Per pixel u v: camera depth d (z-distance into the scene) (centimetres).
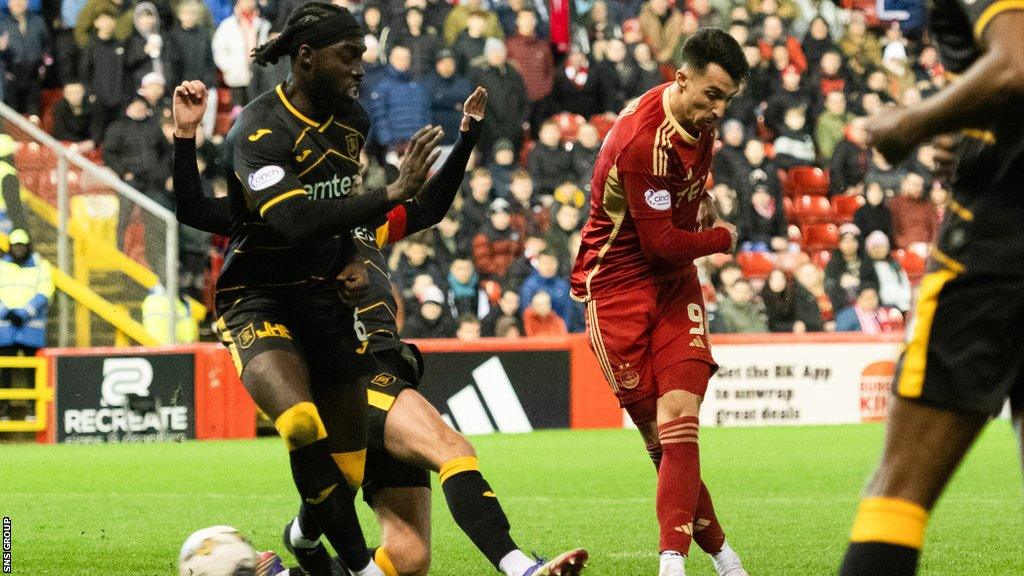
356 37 921
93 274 2995
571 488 1955
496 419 2933
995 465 2209
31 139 2969
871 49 4219
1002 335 625
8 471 2233
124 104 3472
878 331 3331
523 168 3672
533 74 3788
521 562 918
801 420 3075
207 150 3269
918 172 3788
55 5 3781
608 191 1080
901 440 634
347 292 962
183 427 2867
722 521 1577
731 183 3569
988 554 1304
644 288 1093
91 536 1492
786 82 3906
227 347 971
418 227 1091
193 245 3194
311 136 930
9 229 2931
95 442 2864
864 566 621
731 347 3050
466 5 3753
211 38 3641
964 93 588
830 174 3838
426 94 3469
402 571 1047
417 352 1094
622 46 3850
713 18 4106
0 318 2862
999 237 626
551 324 3084
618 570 1234
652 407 1098
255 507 1762
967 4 602
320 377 982
